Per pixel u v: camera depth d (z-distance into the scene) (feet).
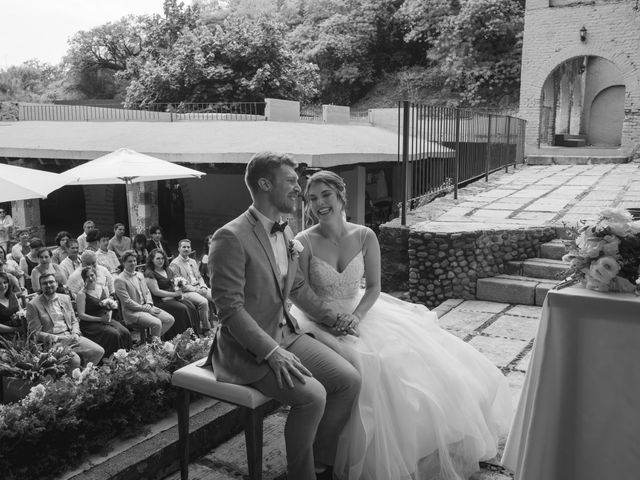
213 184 59.06
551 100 67.26
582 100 77.20
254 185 9.79
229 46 77.20
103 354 19.67
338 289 11.39
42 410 10.00
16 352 15.07
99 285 22.15
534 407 8.66
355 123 66.33
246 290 9.69
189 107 76.18
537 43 62.80
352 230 11.73
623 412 8.12
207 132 50.06
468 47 82.64
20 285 25.11
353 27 95.55
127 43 143.95
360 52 94.94
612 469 8.25
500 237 21.65
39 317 18.95
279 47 78.79
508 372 14.47
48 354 14.88
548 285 20.07
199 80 77.66
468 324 18.17
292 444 9.32
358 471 9.68
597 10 59.77
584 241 8.78
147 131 52.44
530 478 8.67
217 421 11.75
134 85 80.64
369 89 98.07
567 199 30.89
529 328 17.67
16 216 55.16
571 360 8.41
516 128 54.03
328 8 101.24
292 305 12.35
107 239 30.09
